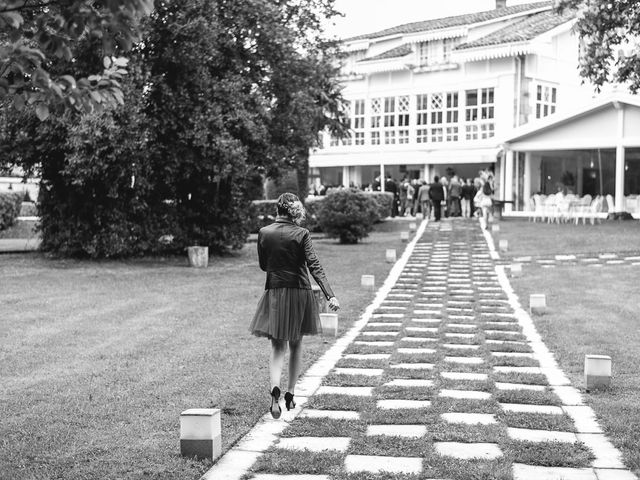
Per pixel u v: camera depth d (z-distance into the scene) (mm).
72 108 5188
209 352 9625
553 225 29219
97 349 9781
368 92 43594
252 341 10398
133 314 12500
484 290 16109
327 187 40406
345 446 6039
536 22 39031
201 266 19359
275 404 6574
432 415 6809
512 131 33250
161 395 7500
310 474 5410
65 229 19906
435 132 40781
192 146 19438
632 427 6453
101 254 20281
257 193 24297
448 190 35625
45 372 8523
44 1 5027
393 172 43906
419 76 41406
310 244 6930
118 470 5395
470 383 8000
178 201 21734
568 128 32250
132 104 17500
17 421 6613
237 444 6121
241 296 14617
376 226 32625
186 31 18281
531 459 5645
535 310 12953
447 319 12531
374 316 12930
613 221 29625
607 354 9555
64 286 15383
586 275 17766
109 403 7211
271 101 21547
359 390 7918
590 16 17156
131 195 19812
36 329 11094
